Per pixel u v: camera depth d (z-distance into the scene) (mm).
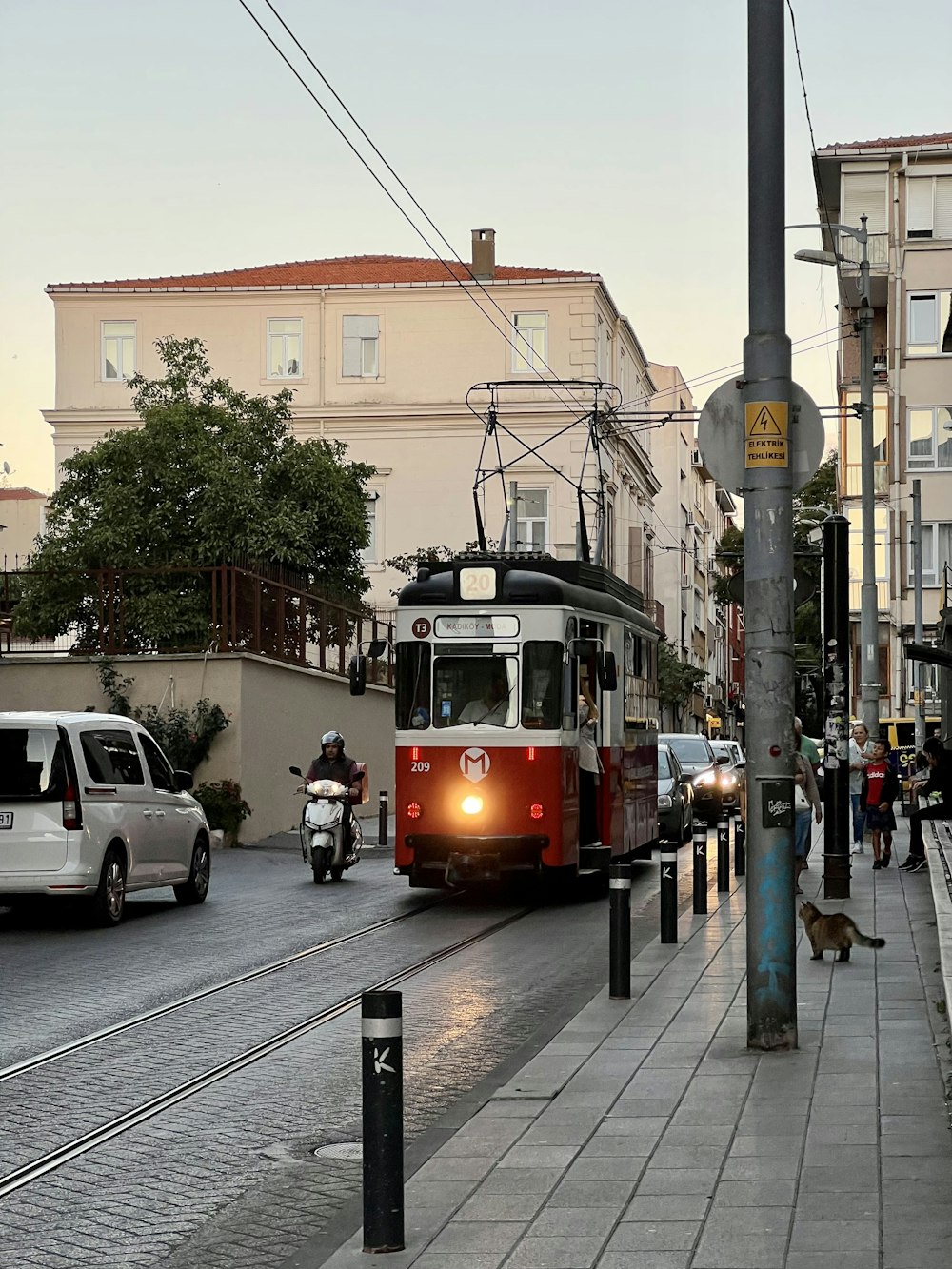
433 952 15742
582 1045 10328
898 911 17516
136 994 13305
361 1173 7758
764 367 10266
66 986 13734
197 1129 8711
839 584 19094
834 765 18969
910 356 54000
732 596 14148
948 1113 8141
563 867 19578
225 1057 10672
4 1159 8125
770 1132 7855
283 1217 7098
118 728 19328
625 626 22531
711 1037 10477
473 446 61125
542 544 60688
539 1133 8039
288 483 44250
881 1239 6109
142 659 30594
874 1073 9156
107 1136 8555
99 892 17969
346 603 38750
